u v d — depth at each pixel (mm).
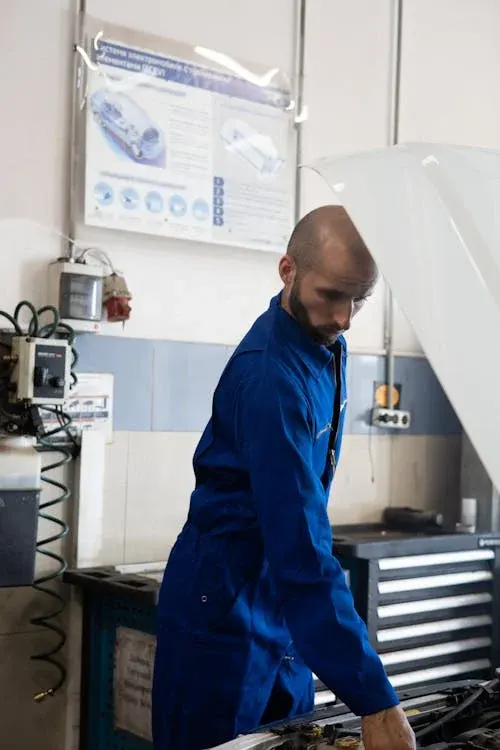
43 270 2744
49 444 2707
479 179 1178
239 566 1769
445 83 3773
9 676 2672
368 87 3521
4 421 2605
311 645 1408
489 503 3510
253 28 3191
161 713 1833
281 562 1470
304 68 3318
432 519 3365
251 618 1773
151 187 2914
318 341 1689
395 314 3592
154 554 2938
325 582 1429
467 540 3080
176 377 2992
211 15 3084
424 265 1102
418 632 2930
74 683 2754
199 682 1772
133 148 2881
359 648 1376
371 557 2797
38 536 2711
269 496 1502
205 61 3049
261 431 1542
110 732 2619
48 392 2580
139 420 2908
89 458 2766
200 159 3023
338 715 1506
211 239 3045
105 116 2830
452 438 3764
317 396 1705
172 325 2994
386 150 1230
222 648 1764
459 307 1079
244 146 3135
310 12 3344
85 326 2730
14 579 2400
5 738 2664
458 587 3074
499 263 1104
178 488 2996
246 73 3146
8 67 2688
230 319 3127
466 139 3855
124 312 2783
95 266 2752
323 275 1527
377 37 3551
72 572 2654
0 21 2676
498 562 3172
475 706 1532
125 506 2883
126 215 2863
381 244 1139
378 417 3504
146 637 2498
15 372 2582
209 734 1771
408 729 1332
